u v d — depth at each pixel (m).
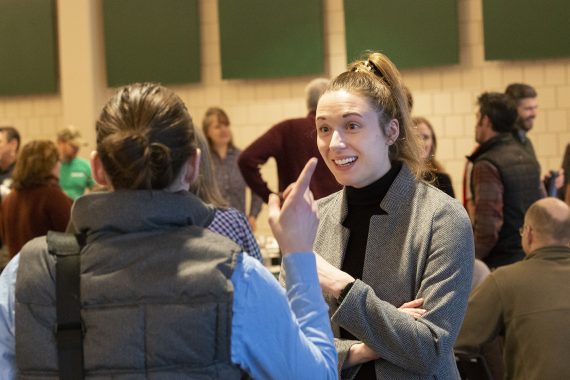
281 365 1.39
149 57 7.76
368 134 1.96
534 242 2.95
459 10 7.02
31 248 1.46
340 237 2.06
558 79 6.80
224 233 2.76
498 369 3.33
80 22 7.82
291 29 7.36
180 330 1.35
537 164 4.55
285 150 4.64
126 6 7.79
